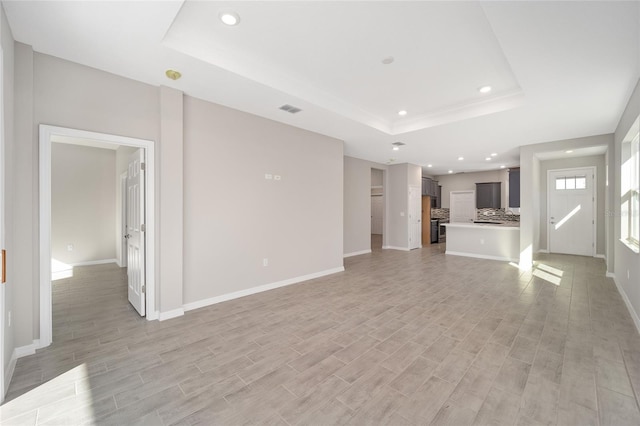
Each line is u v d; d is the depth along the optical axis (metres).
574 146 5.19
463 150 6.32
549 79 2.90
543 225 7.55
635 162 3.66
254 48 2.71
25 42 2.31
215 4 2.11
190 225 3.41
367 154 6.84
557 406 1.74
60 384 1.98
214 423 1.63
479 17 2.22
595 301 3.67
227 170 3.75
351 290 4.22
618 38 2.20
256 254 4.10
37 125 2.45
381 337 2.69
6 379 1.95
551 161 7.41
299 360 2.29
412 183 8.35
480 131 4.73
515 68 2.70
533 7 1.89
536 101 3.44
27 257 2.34
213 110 3.60
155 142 3.11
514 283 4.57
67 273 5.24
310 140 4.87
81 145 5.92
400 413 1.70
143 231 3.13
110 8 1.93
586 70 2.71
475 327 2.90
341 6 2.12
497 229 6.68
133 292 3.47
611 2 1.83
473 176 10.20
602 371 2.11
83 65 2.67
